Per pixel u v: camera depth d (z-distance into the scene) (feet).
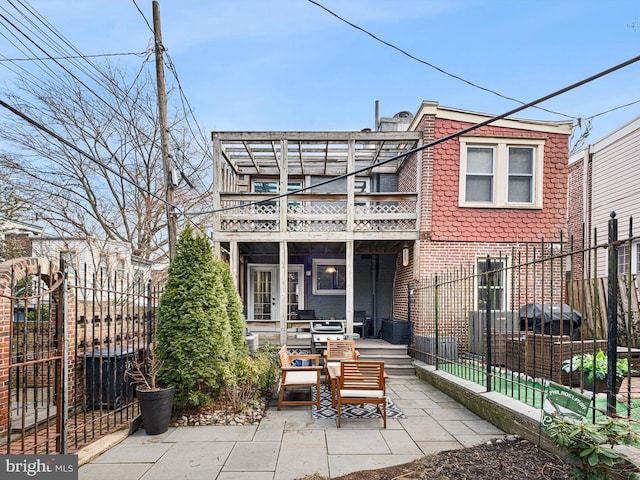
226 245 33.04
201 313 16.44
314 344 26.07
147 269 41.93
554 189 28.73
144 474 11.16
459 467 11.04
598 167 35.19
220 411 16.71
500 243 28.27
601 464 8.34
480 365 21.75
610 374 9.86
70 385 17.43
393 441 13.61
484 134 28.32
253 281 38.06
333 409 17.87
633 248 30.91
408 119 42.98
